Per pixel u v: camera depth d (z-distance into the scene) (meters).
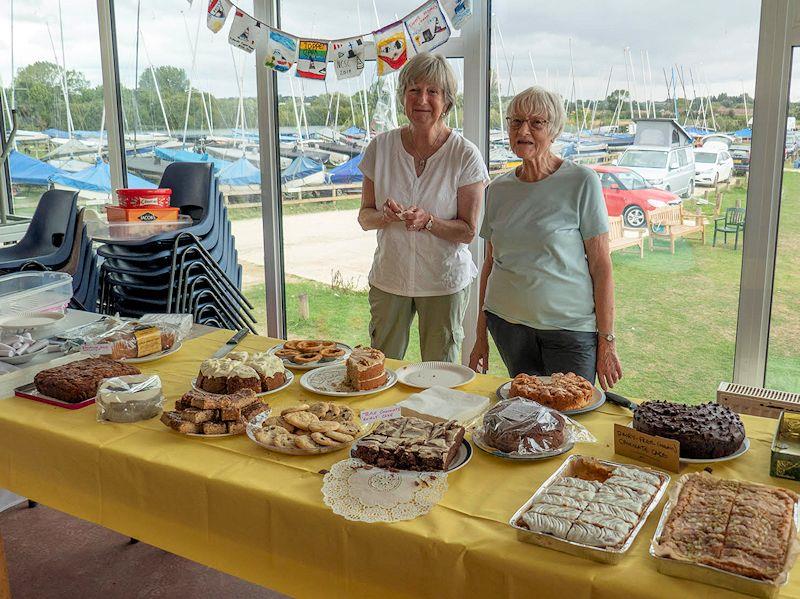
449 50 2.98
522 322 2.22
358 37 2.93
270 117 3.48
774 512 1.13
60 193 3.67
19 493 1.66
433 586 1.16
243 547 1.35
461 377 1.88
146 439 1.54
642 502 1.20
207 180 3.52
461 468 1.39
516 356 2.28
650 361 2.82
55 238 3.62
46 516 2.63
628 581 1.03
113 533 2.53
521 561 1.08
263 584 1.34
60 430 1.57
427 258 2.55
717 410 1.48
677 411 1.47
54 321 2.16
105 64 3.95
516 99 2.11
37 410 1.69
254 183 3.62
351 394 1.75
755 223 2.50
